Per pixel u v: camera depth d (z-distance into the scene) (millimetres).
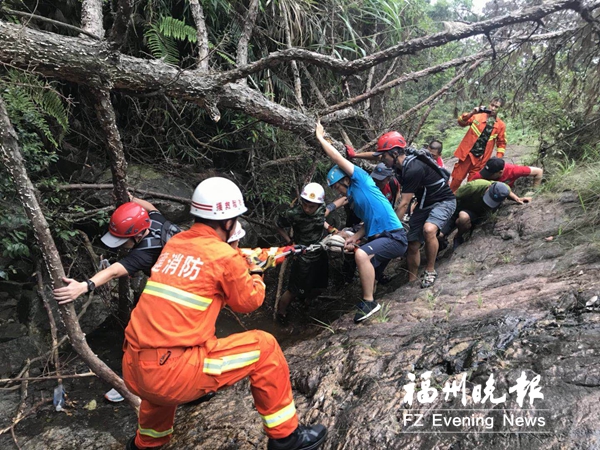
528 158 6188
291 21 4852
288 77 5352
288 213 4320
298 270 4328
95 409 3205
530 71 5055
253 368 1956
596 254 3135
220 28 4844
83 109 4402
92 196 4266
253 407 2744
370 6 5695
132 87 3092
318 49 5387
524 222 4078
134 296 4332
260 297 1944
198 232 1938
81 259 4207
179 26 4008
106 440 2848
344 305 4684
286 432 2018
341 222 6441
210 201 1932
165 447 2551
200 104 3488
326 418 2420
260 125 4934
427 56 6758
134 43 4438
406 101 7340
